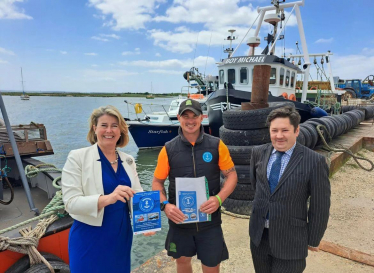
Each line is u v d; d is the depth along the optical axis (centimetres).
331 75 1744
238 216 405
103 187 180
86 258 178
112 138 184
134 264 440
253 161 211
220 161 207
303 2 1058
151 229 183
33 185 475
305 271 279
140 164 1184
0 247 216
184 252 212
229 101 916
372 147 994
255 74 438
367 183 571
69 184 175
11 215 372
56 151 1384
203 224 204
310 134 635
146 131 1377
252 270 281
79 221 180
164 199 203
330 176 610
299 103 993
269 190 188
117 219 186
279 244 183
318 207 174
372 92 3216
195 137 204
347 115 1136
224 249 216
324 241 329
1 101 307
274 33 1052
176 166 202
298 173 176
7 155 412
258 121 413
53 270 231
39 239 239
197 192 196
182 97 1697
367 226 382
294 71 1150
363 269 281
